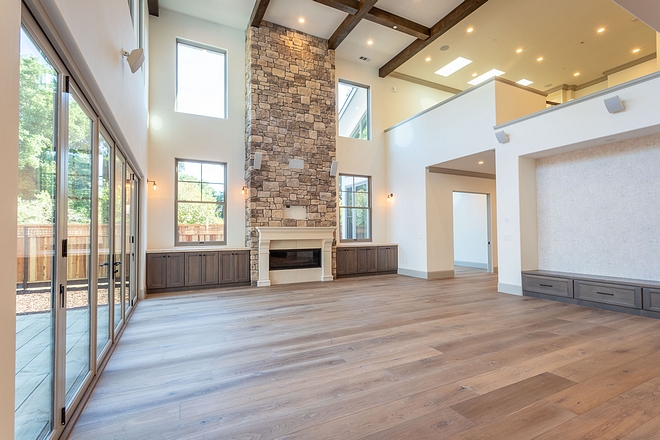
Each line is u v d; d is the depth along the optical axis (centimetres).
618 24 696
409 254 830
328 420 199
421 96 969
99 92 228
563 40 757
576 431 186
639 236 474
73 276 212
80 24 180
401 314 449
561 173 564
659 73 407
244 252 691
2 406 101
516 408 211
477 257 1006
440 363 283
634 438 180
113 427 193
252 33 710
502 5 649
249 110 711
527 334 359
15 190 110
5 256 103
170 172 677
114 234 321
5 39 103
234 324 405
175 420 200
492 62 859
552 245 577
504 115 619
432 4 663
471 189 849
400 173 858
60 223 183
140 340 346
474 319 421
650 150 464
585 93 961
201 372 269
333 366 279
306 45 769
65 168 186
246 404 218
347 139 861
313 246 761
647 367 271
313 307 493
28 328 157
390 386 242
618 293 454
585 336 351
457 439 180
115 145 320
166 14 690
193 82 721
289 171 739
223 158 727
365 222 890
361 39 781
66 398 202
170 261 623
